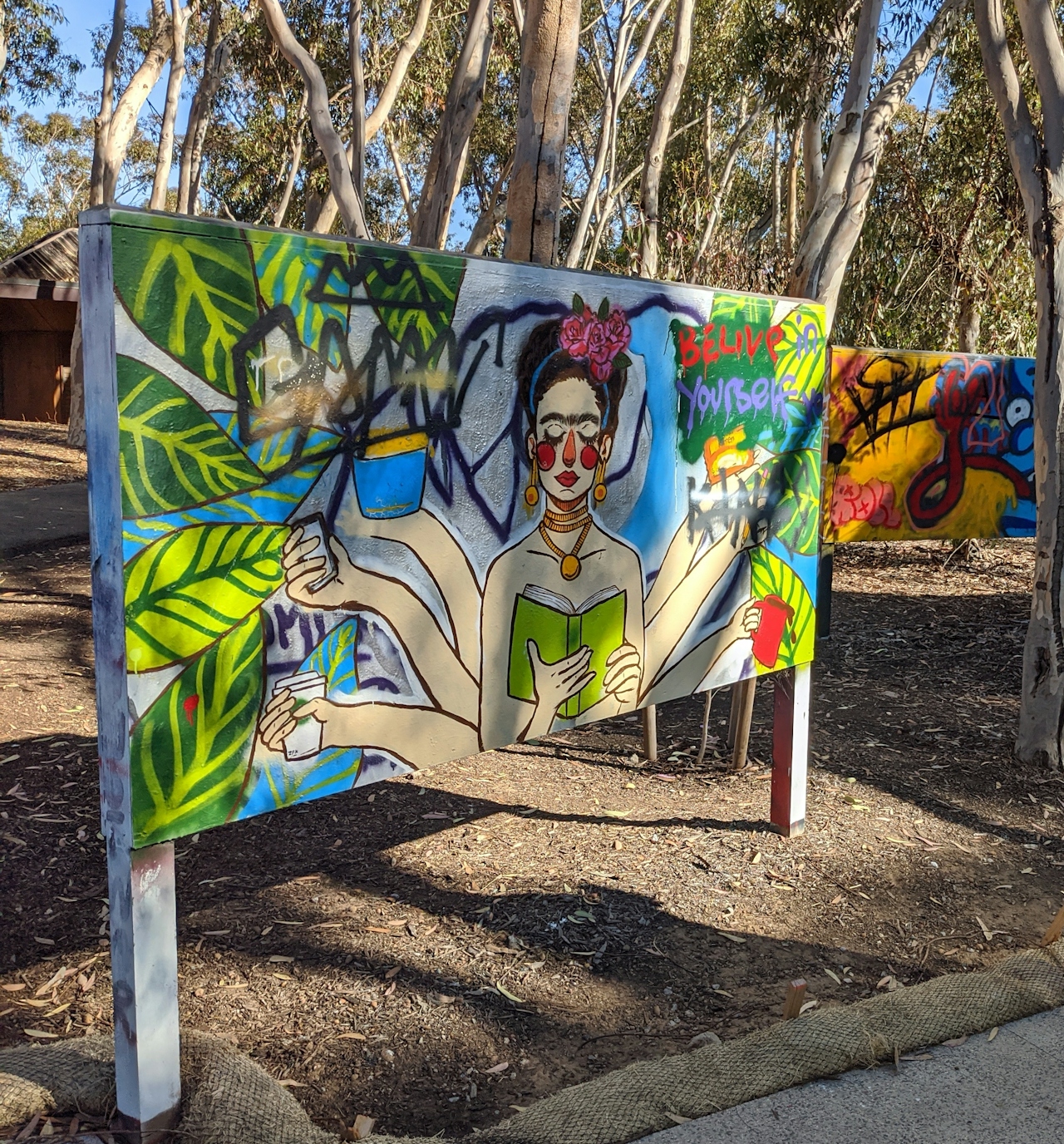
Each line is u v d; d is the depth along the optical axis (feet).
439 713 10.19
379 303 9.14
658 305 11.94
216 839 14.42
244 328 8.17
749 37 37.24
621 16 52.16
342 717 9.31
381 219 83.82
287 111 63.67
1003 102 16.58
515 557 10.76
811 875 13.42
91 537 7.86
